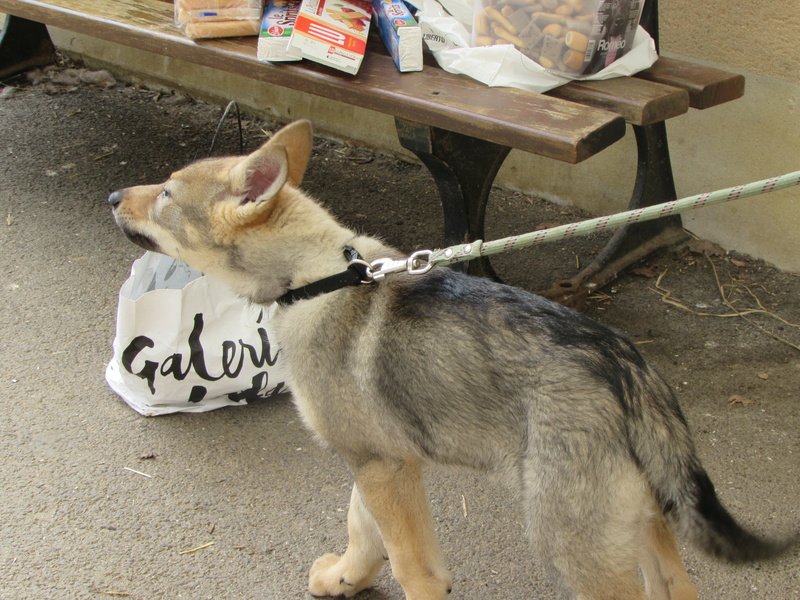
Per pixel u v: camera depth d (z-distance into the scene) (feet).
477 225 6.93
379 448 4.97
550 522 4.58
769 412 6.32
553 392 4.58
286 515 5.72
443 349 4.75
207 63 6.98
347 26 6.60
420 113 6.24
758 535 4.61
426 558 5.06
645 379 4.72
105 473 5.90
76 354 6.73
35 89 11.04
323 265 5.03
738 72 7.43
